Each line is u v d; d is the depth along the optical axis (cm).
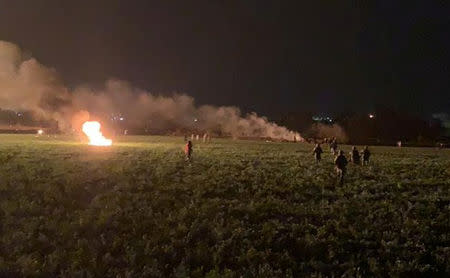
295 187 2233
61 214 1527
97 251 1145
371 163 3947
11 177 2230
